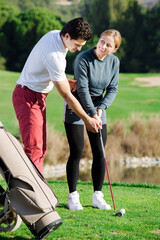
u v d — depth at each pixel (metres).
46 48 4.92
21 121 5.18
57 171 15.24
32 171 4.31
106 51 5.71
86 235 4.71
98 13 44.09
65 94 5.06
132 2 44.91
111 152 17.70
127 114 25.66
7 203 4.23
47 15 40.59
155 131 18.92
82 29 4.75
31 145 5.13
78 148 5.89
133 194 7.21
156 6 46.84
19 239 4.48
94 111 5.76
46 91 5.27
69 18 42.59
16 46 40.69
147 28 46.06
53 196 4.37
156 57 46.25
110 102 6.05
